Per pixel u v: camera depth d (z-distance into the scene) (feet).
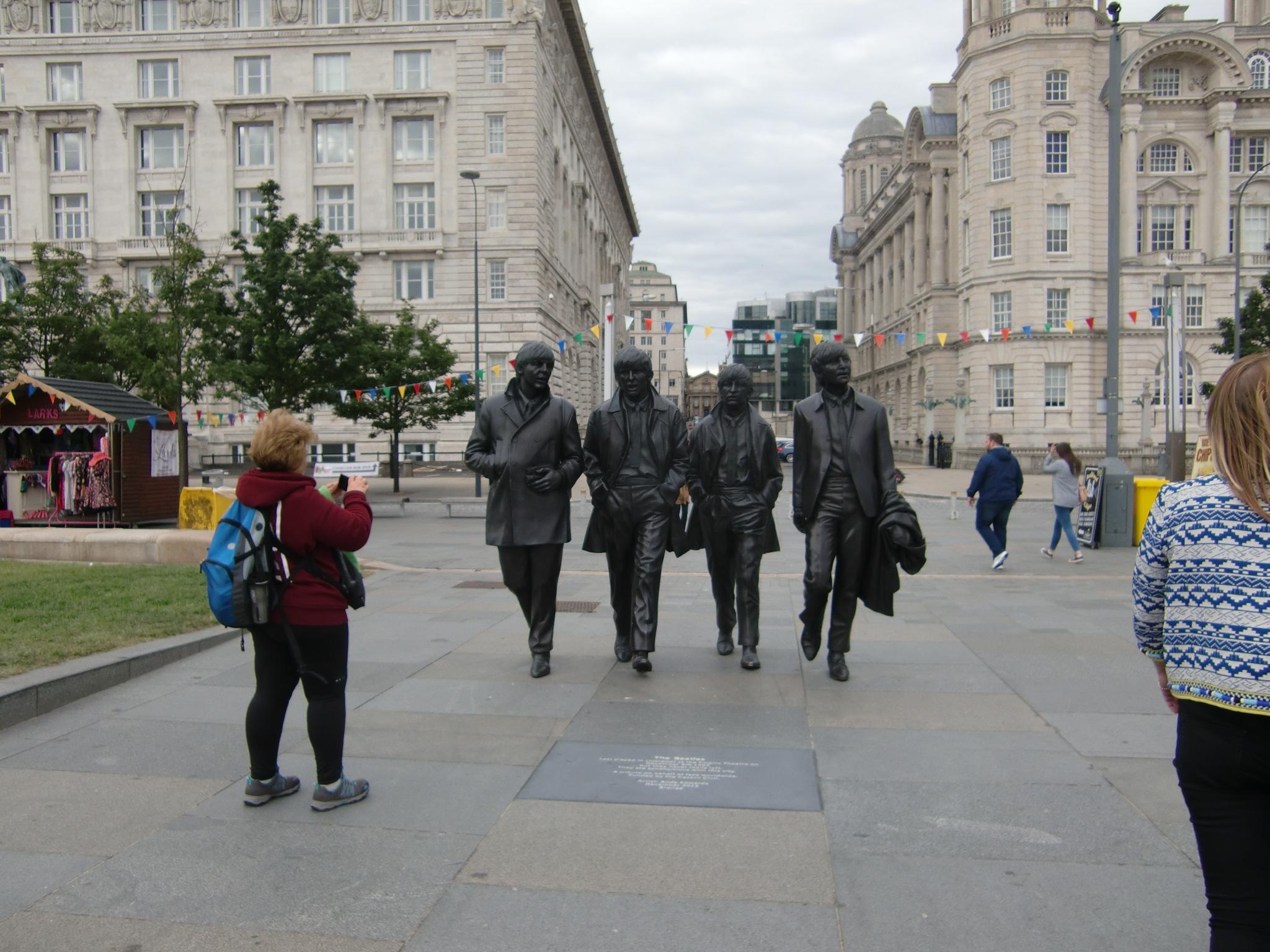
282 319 83.76
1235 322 103.19
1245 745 7.60
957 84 168.45
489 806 14.05
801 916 10.79
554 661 23.40
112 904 11.18
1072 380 155.33
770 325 470.80
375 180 154.51
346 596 13.91
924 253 203.92
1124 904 11.02
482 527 65.87
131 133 158.40
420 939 10.37
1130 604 31.78
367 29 152.87
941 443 169.48
